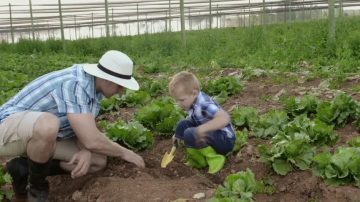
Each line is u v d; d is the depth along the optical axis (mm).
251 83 4965
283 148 2592
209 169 2730
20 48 12289
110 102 4215
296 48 6520
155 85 4844
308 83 4766
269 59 6355
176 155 3057
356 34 6340
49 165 2471
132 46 10070
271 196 2467
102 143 2523
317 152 2805
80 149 2637
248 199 2234
